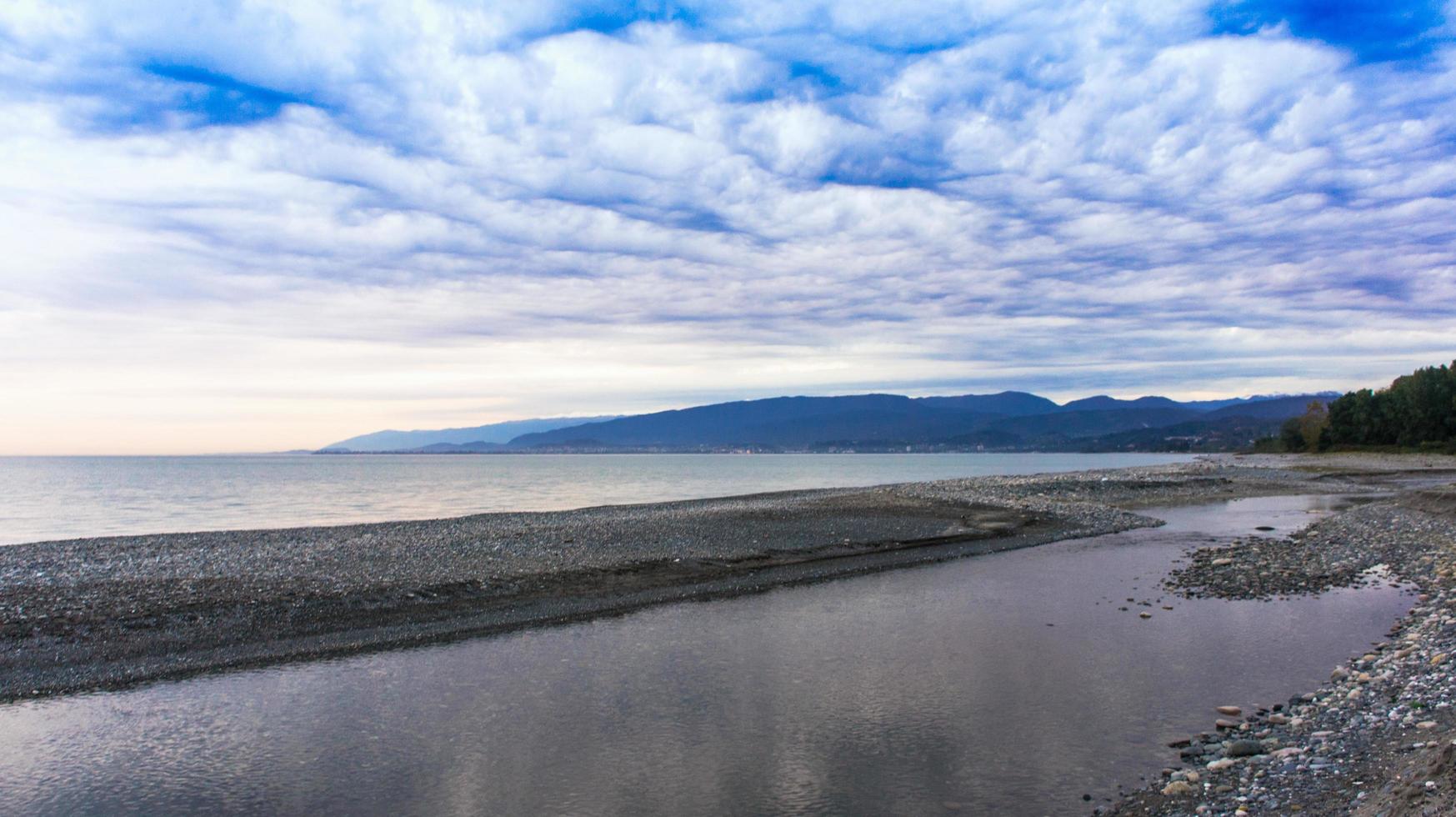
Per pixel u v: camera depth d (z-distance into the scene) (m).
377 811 9.56
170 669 15.09
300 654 16.19
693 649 16.67
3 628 16.81
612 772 10.58
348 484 88.75
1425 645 14.42
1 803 9.88
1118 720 12.14
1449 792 6.61
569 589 22.36
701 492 73.88
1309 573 24.44
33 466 175.50
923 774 10.36
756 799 9.70
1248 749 10.34
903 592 22.72
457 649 16.67
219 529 40.06
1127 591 22.58
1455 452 117.75
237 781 10.45
